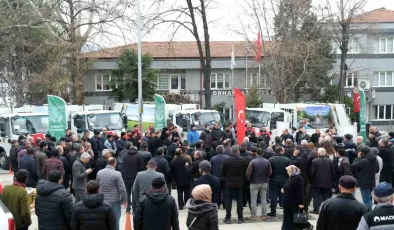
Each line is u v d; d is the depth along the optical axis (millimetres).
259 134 23516
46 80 35031
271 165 12977
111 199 10141
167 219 7359
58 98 21297
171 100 42469
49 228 7801
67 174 14477
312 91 40969
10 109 26328
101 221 7133
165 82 47531
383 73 48125
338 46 40625
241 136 18000
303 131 20828
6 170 23750
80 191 11844
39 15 34906
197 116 25641
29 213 8547
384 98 48031
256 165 12523
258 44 34812
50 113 21422
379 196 5879
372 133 17672
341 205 6590
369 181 12445
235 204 15156
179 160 13914
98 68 46188
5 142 23688
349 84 48062
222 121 26594
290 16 34875
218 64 46594
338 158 14094
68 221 7848
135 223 7430
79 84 34500
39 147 15086
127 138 19297
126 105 30125
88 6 33375
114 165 10312
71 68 34594
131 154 13062
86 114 24391
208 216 6887
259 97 39188
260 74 39062
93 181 7246
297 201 10359
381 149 14555
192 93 46438
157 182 7422
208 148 20453
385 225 5762
